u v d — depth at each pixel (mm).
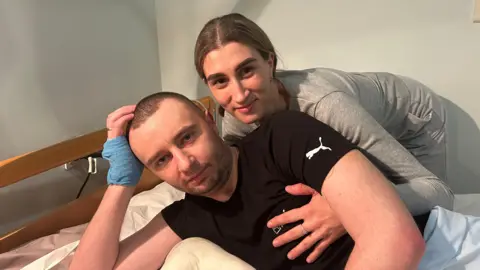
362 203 781
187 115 932
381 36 1821
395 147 1076
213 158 933
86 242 1038
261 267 972
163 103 946
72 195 1707
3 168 1245
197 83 2139
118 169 1061
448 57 1767
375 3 1800
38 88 1588
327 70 1325
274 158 950
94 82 1824
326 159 836
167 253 1076
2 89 1469
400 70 1829
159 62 2201
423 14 1756
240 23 1038
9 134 1497
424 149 1554
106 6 1865
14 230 1362
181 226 1068
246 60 1012
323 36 1892
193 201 1064
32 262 1195
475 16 1693
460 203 1457
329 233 911
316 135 886
